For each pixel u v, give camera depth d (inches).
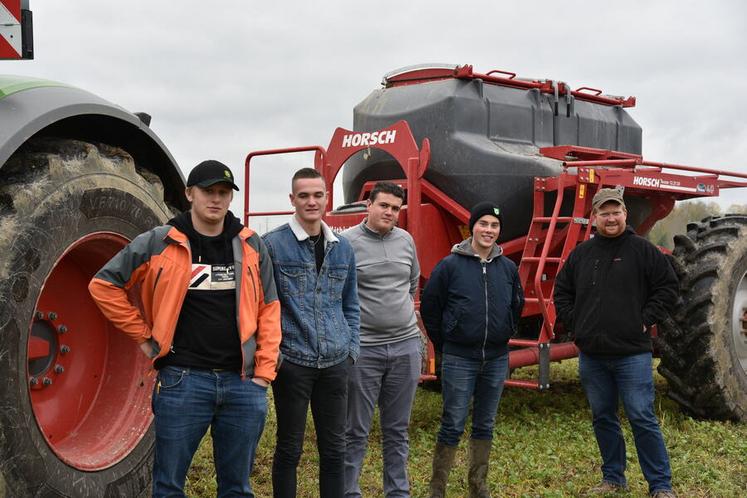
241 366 110.6
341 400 135.0
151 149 140.0
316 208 131.7
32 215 107.0
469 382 160.1
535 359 226.1
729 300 236.2
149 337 109.8
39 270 107.9
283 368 129.2
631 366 165.6
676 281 166.4
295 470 132.6
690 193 263.0
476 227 159.6
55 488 110.7
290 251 131.3
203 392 108.2
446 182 243.9
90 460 120.3
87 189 116.9
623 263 166.9
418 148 247.3
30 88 113.6
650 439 164.6
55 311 122.9
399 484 152.6
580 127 277.9
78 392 127.2
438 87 246.2
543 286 247.6
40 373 120.8
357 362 150.9
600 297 167.3
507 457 195.5
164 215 136.8
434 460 163.8
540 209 231.0
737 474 185.9
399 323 153.3
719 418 240.4
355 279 140.6
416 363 156.3
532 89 263.6
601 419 173.0
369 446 203.8
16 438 103.6
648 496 167.3
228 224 112.2
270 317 115.2
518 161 233.9
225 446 113.0
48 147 116.5
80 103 116.6
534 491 172.9
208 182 106.9
